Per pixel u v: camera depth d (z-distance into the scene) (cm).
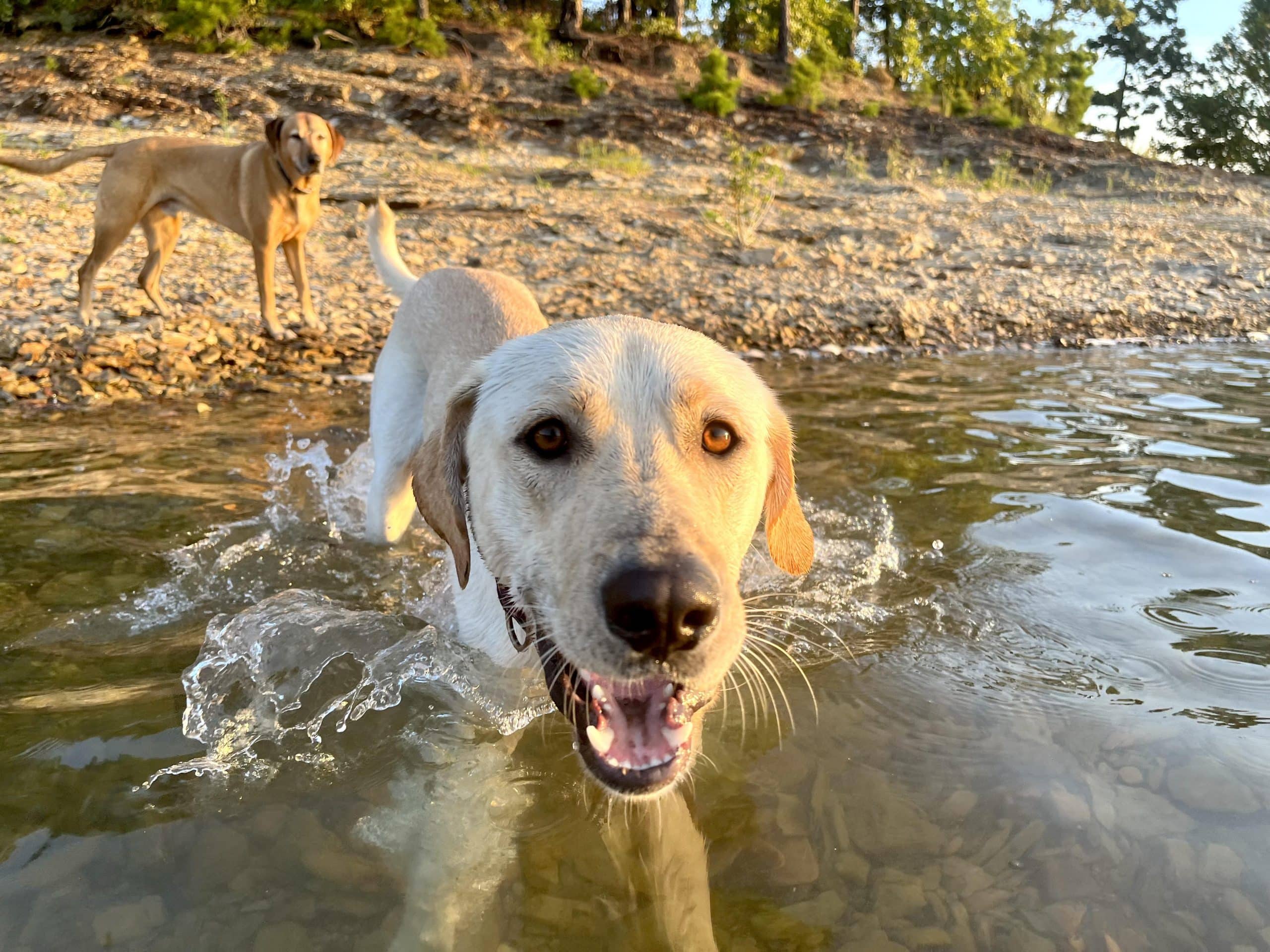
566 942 63
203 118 684
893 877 67
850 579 121
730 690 96
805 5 1469
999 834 72
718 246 444
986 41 1469
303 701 93
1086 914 63
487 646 103
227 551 129
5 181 427
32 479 152
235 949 61
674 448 82
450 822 75
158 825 72
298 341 268
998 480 158
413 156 672
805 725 88
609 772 73
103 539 129
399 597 122
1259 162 1903
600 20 1423
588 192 578
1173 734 84
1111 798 75
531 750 88
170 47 888
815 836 72
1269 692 91
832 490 154
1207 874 67
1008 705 90
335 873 68
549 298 324
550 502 82
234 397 220
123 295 289
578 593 71
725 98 926
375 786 80
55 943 60
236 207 271
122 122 651
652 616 66
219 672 97
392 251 178
